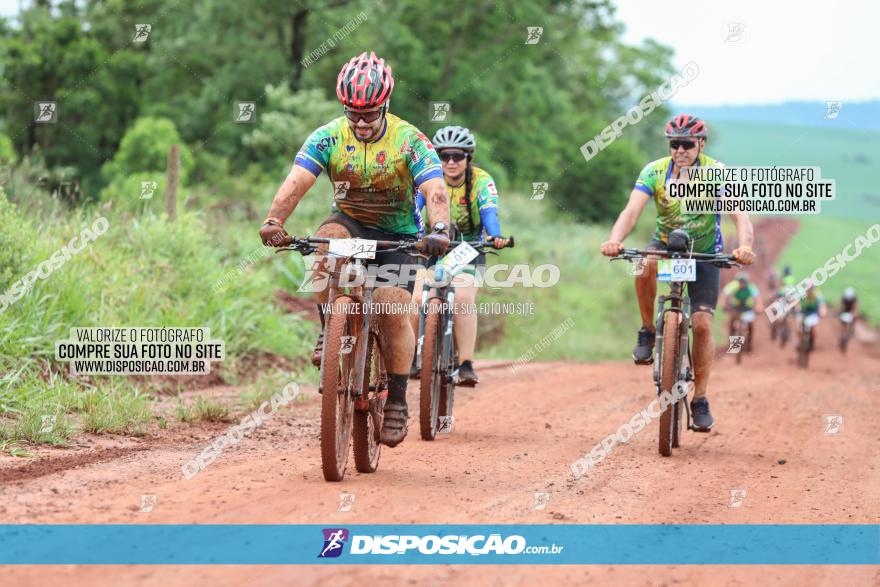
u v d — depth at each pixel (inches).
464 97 3302.2
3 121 3228.3
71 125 3260.3
